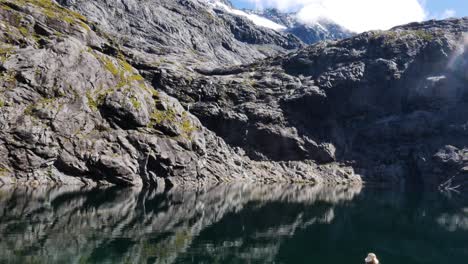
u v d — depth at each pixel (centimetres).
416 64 19712
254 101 18125
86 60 12369
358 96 19150
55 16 15262
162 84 17225
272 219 7988
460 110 18975
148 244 5375
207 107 16862
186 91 17400
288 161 17538
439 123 18912
